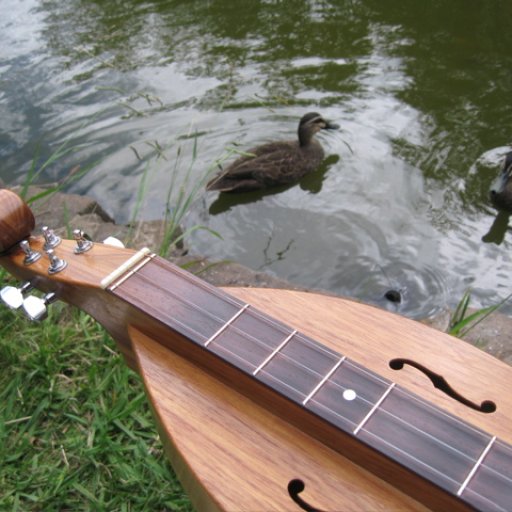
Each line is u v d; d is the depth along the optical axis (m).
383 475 0.36
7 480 0.55
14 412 0.60
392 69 1.62
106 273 0.44
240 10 1.89
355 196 1.31
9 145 1.42
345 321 0.44
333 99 1.53
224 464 0.37
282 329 0.42
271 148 1.39
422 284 1.11
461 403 0.39
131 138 1.43
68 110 1.52
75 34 1.82
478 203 1.27
